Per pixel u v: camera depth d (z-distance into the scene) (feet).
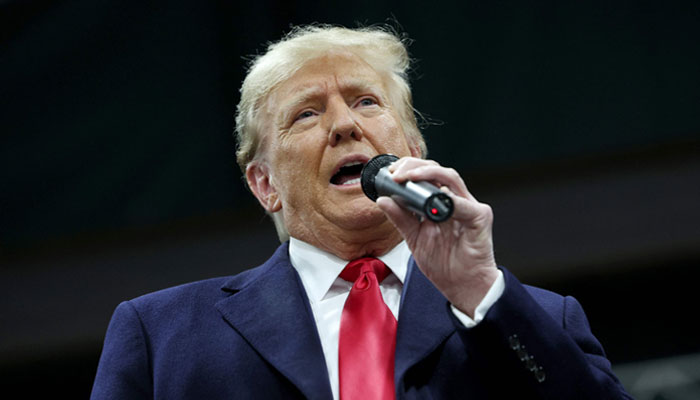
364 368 11.78
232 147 40.55
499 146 39.63
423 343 11.78
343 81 14.07
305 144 13.67
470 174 39.81
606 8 39.24
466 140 39.60
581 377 11.00
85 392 40.34
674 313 38.60
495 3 39.55
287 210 14.06
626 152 39.73
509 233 39.50
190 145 40.32
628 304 38.88
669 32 38.91
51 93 39.45
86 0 39.24
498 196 39.96
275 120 14.24
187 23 39.60
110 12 39.42
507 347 10.95
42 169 39.81
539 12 39.50
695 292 38.52
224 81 39.86
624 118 39.32
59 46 39.19
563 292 39.34
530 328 10.99
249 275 13.89
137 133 40.01
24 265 40.63
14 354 39.91
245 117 15.19
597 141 39.50
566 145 39.55
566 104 39.50
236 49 39.52
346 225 13.25
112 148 39.99
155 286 40.06
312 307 13.15
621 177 39.60
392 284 13.46
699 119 38.78
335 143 13.55
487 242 11.31
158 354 12.49
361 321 12.35
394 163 11.37
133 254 40.55
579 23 39.34
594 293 39.14
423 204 10.44
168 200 40.34
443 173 10.94
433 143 39.50
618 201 39.34
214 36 39.63
